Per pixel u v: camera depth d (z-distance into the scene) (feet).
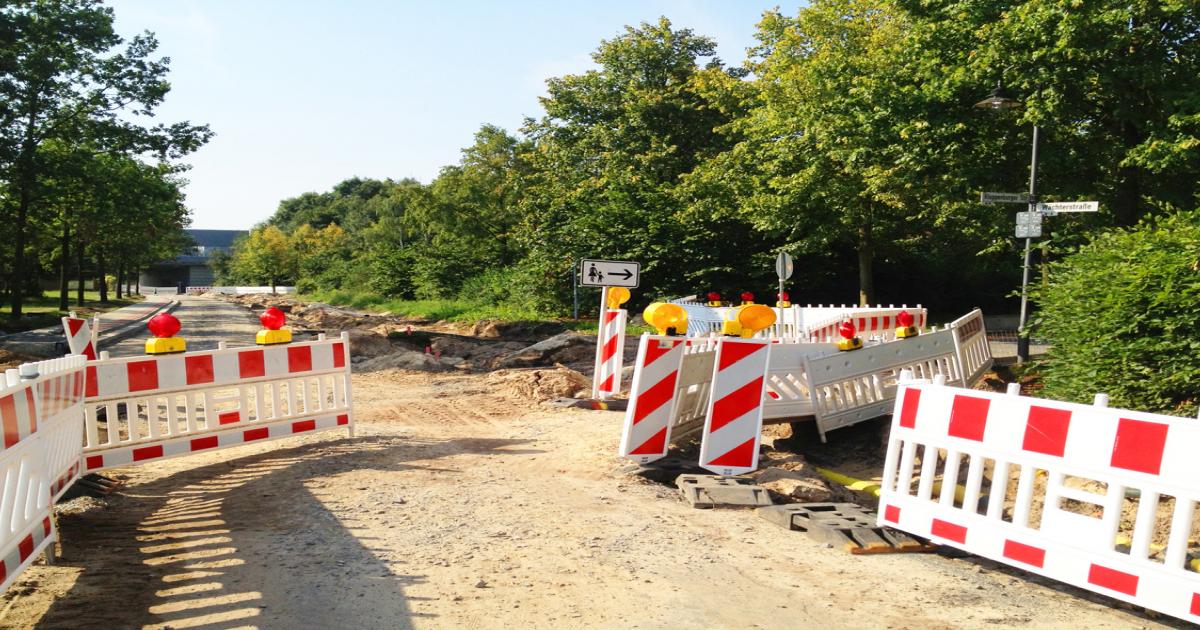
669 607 14.15
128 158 108.47
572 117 143.84
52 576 15.46
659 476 25.26
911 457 18.57
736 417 24.89
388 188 384.47
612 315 38.73
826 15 89.30
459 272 189.37
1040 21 53.21
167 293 398.01
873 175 78.43
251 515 20.03
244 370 26.96
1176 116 50.65
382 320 133.08
